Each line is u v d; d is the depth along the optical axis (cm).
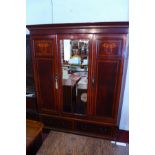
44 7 228
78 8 214
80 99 216
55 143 218
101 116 209
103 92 196
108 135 218
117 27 163
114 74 184
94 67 188
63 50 197
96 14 209
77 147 210
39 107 234
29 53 222
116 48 172
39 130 148
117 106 197
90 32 175
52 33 189
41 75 215
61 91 214
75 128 230
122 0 195
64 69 206
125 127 243
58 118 231
